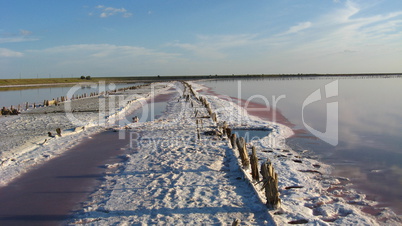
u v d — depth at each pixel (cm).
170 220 591
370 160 1013
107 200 706
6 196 758
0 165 987
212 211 627
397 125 1608
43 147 1249
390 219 620
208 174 864
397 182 818
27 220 630
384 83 7019
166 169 916
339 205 674
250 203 663
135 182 816
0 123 1973
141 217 610
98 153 1146
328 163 986
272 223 566
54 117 2162
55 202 715
